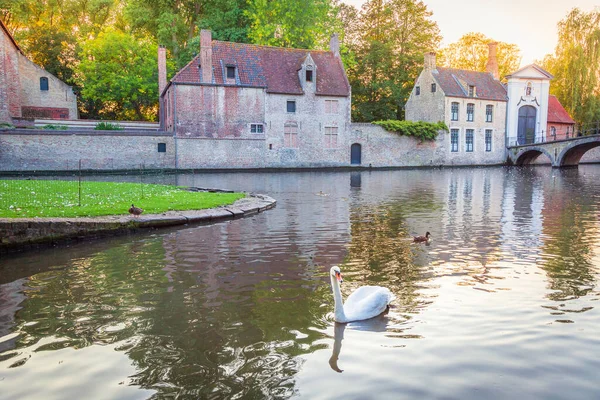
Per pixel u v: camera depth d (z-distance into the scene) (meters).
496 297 7.28
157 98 53.88
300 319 6.42
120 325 6.25
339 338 5.77
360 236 12.41
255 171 45.47
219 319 6.43
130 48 51.25
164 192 20.02
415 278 8.38
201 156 44.97
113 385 4.71
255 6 50.53
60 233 11.37
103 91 50.59
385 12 58.81
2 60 41.25
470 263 9.48
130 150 42.53
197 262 9.59
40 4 58.00
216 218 14.97
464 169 51.78
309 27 52.28
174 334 5.94
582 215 16.31
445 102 56.03
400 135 53.88
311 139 49.50
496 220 15.20
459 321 6.29
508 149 60.28
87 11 60.31
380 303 6.56
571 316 6.44
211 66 44.69
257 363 5.12
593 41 57.94
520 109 60.62
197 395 4.50
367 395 4.44
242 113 46.16
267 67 48.31
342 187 27.98
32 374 4.95
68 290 7.77
